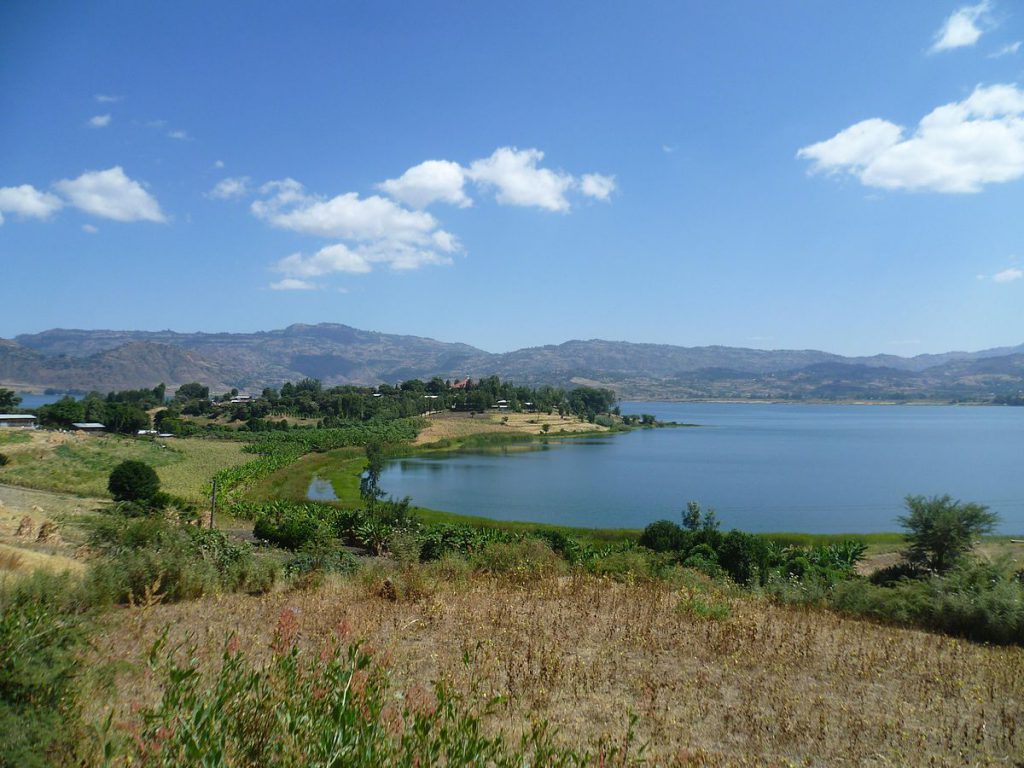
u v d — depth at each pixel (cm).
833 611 1353
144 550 1170
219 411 16725
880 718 647
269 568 1357
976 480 9350
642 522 6025
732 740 575
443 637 844
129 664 570
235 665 400
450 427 16300
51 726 416
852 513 6644
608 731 566
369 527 3800
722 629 958
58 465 6109
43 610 554
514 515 6316
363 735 336
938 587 1354
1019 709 698
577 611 1050
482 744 354
